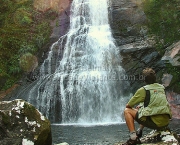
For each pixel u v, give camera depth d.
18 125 5.67
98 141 9.30
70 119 17.64
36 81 19.56
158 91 5.59
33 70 21.25
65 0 26.73
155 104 5.51
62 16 25.55
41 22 25.00
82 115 17.78
